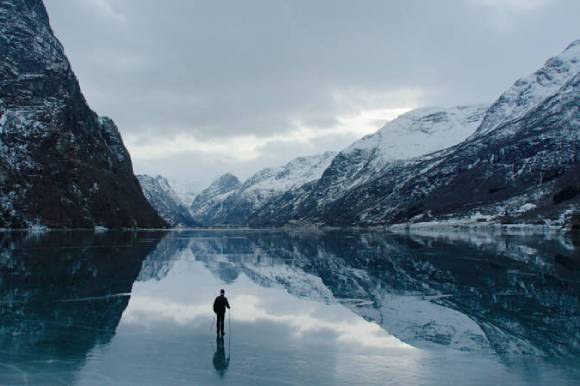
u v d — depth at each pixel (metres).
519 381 19.97
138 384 19.17
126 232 162.62
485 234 131.75
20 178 150.25
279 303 37.00
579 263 59.16
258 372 20.73
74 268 55.41
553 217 156.38
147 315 32.00
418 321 30.75
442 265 60.00
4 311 32.66
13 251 73.44
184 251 87.25
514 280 47.03
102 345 24.62
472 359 22.92
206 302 36.91
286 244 113.06
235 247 101.75
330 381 19.70
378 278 50.34
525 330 28.53
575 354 23.75
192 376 20.11
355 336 27.09
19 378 19.73
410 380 19.97
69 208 158.88
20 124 163.88
